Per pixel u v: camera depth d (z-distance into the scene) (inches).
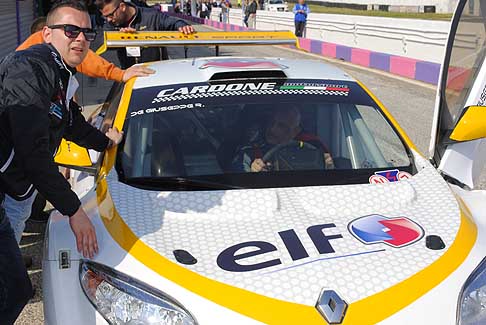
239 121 135.6
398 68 587.8
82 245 103.5
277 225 108.5
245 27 1392.7
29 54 102.3
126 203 115.2
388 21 717.9
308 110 140.3
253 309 89.4
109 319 94.3
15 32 611.2
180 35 180.1
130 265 98.8
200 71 153.6
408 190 120.3
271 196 116.0
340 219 110.8
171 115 136.4
